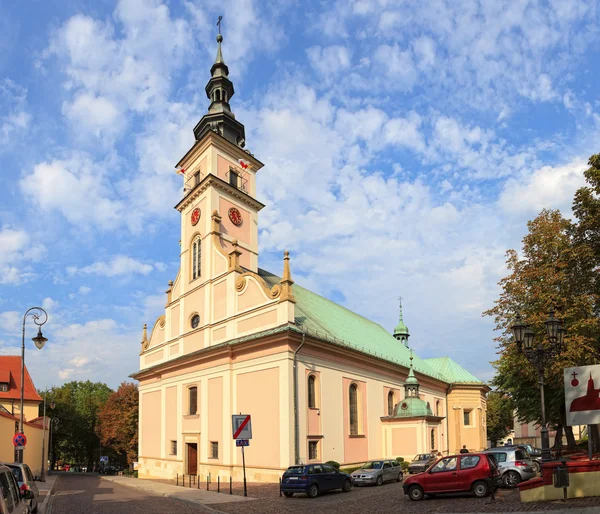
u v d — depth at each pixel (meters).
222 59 47.25
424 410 42.31
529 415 38.91
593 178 26.52
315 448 33.25
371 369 41.91
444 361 61.72
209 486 31.48
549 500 18.00
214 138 42.53
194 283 41.56
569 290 29.69
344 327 44.62
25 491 14.23
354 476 30.64
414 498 22.08
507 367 36.34
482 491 21.05
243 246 42.62
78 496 28.25
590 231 27.77
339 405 36.53
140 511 20.78
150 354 46.59
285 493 25.86
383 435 42.16
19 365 68.75
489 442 93.12
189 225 43.62
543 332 29.55
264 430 32.41
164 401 42.56
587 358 28.23
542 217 33.84
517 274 33.75
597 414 17.86
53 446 93.06
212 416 36.31
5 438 42.47
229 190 42.53
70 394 98.94
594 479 18.14
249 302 35.62
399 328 69.81
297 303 41.16
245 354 34.81
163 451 41.66
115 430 69.25
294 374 32.19
